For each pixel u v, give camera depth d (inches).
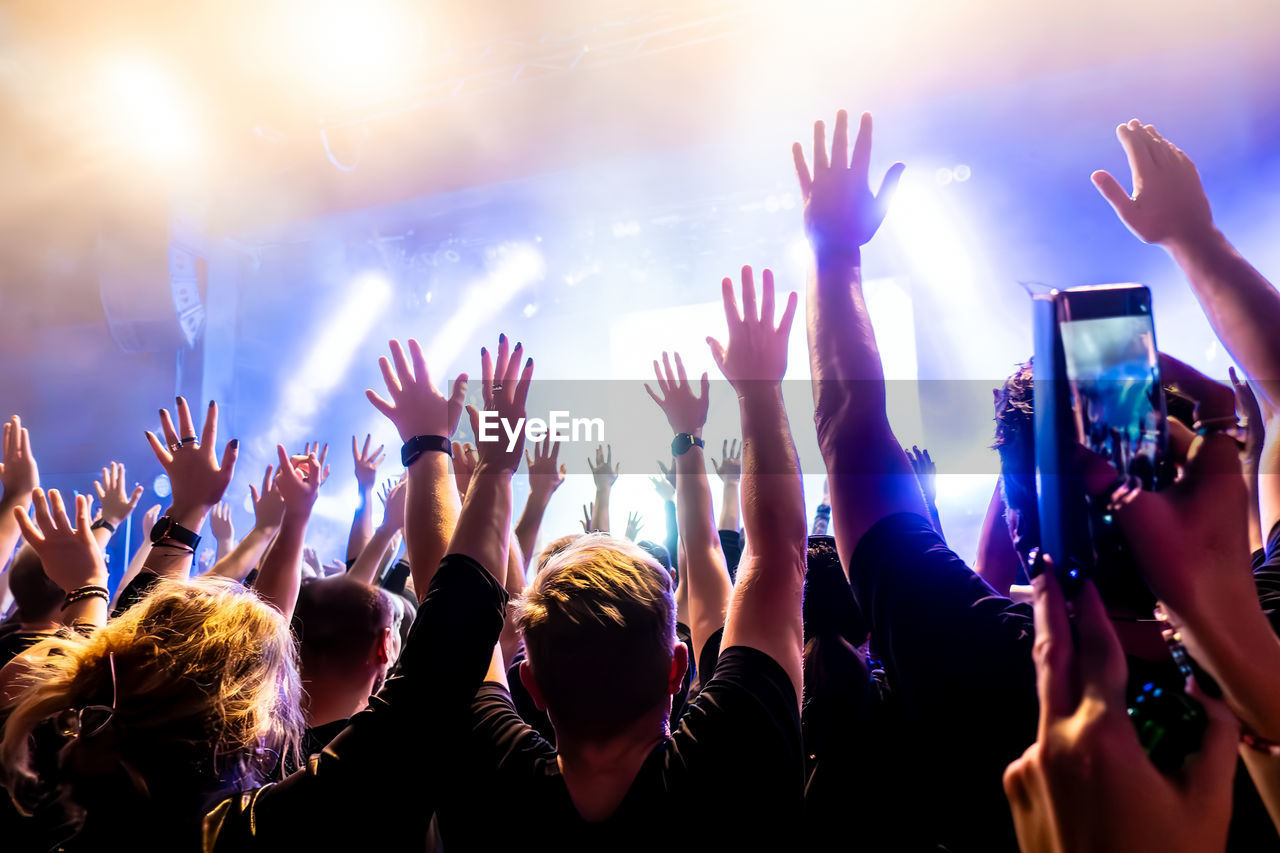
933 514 73.8
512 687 66.4
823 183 44.1
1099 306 21.9
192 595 46.6
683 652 45.9
